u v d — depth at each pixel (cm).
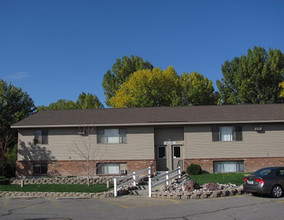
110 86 5653
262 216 1116
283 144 2683
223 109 2947
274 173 1562
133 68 5662
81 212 1300
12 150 3522
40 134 2814
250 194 1678
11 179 2400
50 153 2784
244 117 2709
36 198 1795
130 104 4569
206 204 1412
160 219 1120
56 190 1995
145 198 1700
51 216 1220
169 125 2748
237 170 2702
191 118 2739
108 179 2380
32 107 3725
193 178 2338
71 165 2759
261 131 2709
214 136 2725
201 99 4978
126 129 2769
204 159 2700
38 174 2789
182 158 2788
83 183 2336
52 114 3014
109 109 3100
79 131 2755
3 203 1603
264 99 4456
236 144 2703
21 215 1250
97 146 2758
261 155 2681
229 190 1664
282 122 2686
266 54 4609
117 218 1155
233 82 4775
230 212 1205
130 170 2717
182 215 1181
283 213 1155
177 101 4600
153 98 4681
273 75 4444
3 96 3538
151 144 2738
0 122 3419
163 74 4731
